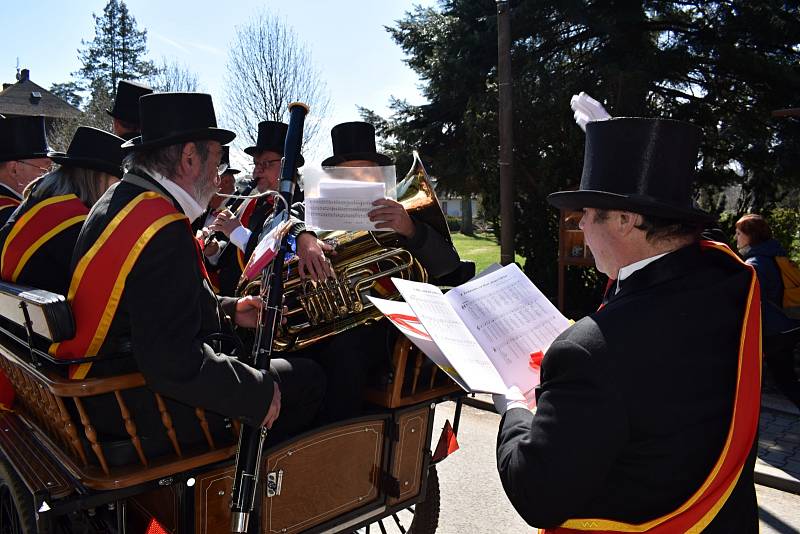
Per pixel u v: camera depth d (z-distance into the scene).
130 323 1.66
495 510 3.50
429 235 2.53
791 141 7.57
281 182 1.98
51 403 1.82
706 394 1.16
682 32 8.62
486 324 1.63
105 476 1.61
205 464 1.76
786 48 7.96
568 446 1.10
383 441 2.22
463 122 9.12
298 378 2.11
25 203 2.15
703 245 1.28
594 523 1.22
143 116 1.89
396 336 2.36
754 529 1.25
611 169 1.24
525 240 8.49
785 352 4.32
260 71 14.78
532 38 9.05
